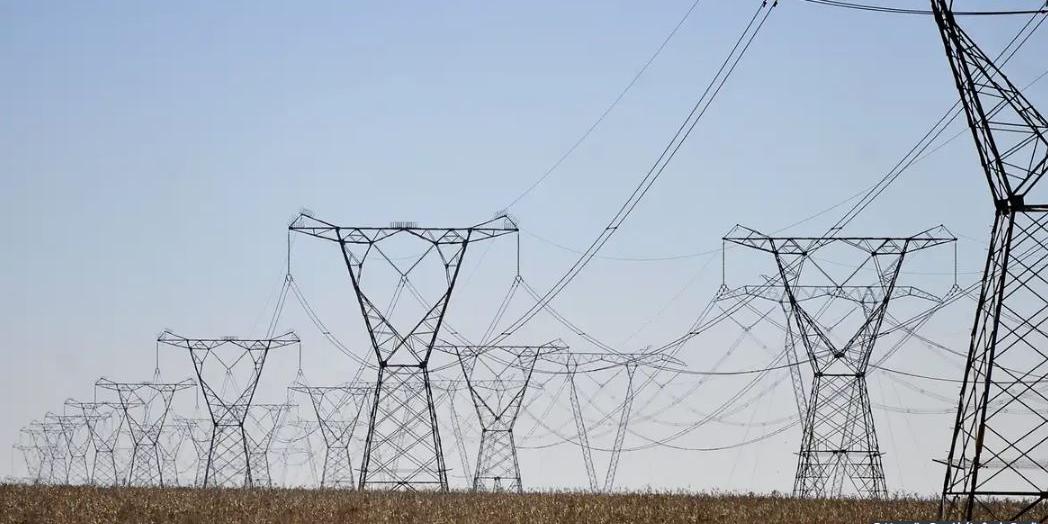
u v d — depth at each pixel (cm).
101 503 8000
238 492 10069
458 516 7331
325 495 9475
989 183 4884
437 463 10138
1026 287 4750
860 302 10081
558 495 9556
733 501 8775
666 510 7650
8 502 8088
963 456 4934
